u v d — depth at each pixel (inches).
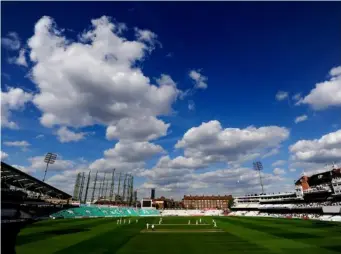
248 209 5334.6
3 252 1042.1
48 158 3767.2
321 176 3796.8
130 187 6146.7
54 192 3026.6
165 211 5940.0
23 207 2886.3
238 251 1092.5
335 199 3225.9
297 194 4045.3
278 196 4970.5
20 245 1197.7
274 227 2162.9
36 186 2549.2
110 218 3543.3
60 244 1240.8
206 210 5920.3
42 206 3267.7
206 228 2138.3
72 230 1870.1
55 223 2432.3
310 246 1205.1
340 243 1282.0
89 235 1600.6
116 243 1298.0
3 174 1903.3
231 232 1824.6
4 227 1929.1
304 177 4234.7
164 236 1596.9
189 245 1243.2
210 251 1090.7
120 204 5792.3
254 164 5428.2
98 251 1083.3
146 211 5536.4
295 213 3890.3
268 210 4677.7
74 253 1035.3
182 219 3474.4
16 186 2453.2
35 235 1540.4
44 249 1109.7
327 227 2084.2
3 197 2279.8
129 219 3361.2
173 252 1071.0
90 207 4232.3
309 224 2396.7
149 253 1048.8
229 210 5821.9
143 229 2047.2
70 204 4067.4
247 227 2196.1
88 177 5531.5
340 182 3129.9
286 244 1266.0
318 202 3622.0
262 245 1240.8
